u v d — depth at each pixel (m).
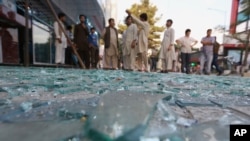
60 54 5.64
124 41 5.60
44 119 0.57
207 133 0.50
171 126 0.47
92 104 0.79
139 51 5.14
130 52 5.22
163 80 2.51
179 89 1.54
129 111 0.49
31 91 1.19
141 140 0.37
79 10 9.88
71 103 0.81
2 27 5.55
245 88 1.90
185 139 0.46
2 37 5.56
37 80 1.93
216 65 7.51
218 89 1.70
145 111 0.50
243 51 10.35
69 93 1.12
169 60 5.72
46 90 1.24
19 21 5.57
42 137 0.44
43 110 0.68
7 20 5.16
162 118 0.52
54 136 0.44
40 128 0.49
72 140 0.41
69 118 0.58
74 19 10.66
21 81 1.77
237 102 0.99
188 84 2.11
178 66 9.22
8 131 0.47
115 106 0.55
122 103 0.60
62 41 5.91
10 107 0.73
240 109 0.81
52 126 0.50
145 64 5.34
